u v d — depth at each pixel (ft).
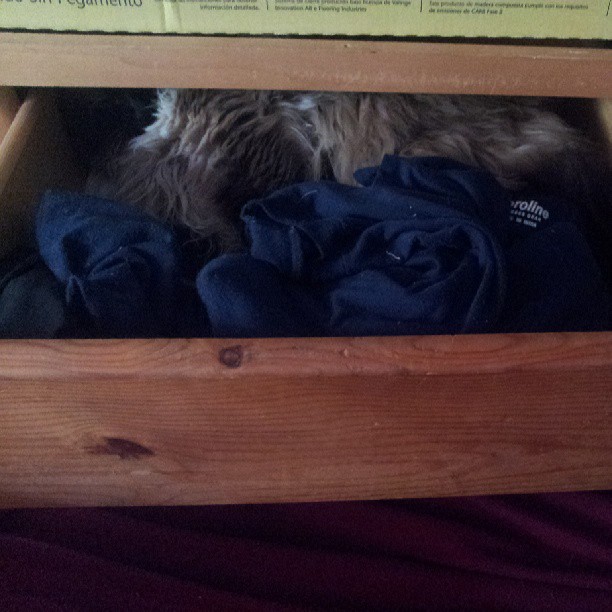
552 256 2.01
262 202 2.07
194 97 2.31
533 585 2.03
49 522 2.17
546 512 2.23
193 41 1.85
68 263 1.94
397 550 2.14
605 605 1.99
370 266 1.98
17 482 2.02
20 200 2.17
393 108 2.35
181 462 1.93
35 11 1.83
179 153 2.34
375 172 2.19
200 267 2.37
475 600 2.01
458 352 1.56
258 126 2.34
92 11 1.82
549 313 1.90
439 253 1.91
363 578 2.03
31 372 1.53
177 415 1.73
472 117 2.39
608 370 1.61
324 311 1.94
